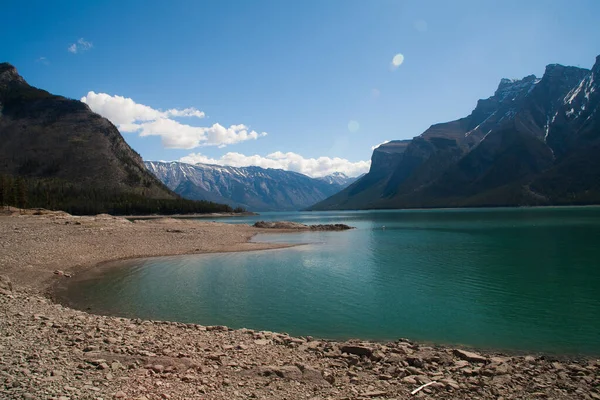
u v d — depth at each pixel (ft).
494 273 122.01
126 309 80.84
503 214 586.04
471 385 41.22
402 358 49.34
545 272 122.83
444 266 136.05
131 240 190.80
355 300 89.30
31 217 289.94
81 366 38.34
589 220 376.89
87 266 132.77
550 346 61.05
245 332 60.90
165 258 154.92
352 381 41.06
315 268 132.26
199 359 44.73
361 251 180.04
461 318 75.56
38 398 29.48
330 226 360.07
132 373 37.73
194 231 252.42
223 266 136.26
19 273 107.96
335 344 55.52
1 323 53.52
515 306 83.82
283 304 85.51
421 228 343.46
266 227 366.22
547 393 39.99
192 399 33.01
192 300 88.63
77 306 82.74
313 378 41.01
